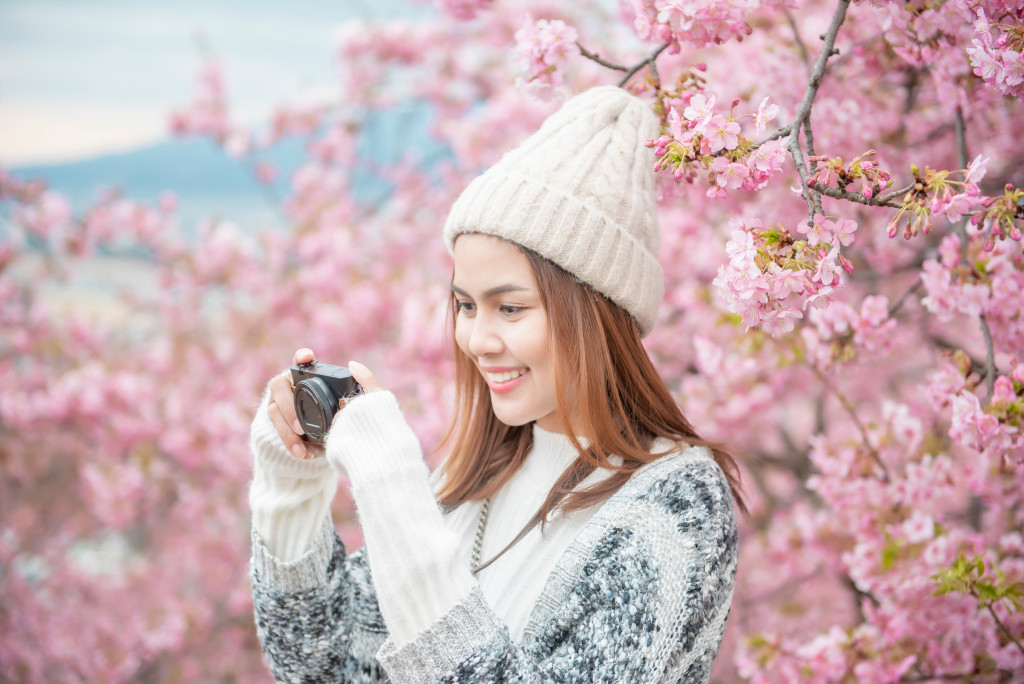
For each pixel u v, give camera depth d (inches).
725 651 180.7
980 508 112.3
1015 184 98.0
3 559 239.6
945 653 87.1
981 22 48.5
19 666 227.9
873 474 99.2
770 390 131.6
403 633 41.7
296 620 52.8
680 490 47.1
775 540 162.6
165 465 239.9
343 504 205.5
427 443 146.7
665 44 62.4
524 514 55.6
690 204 136.9
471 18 128.6
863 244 122.6
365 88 244.7
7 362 241.0
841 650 92.0
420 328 156.4
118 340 254.5
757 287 46.7
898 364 155.3
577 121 53.6
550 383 51.7
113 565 270.1
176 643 230.1
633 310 53.1
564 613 45.5
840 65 97.7
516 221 49.8
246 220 252.1
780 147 51.3
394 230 232.7
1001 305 72.5
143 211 251.1
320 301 233.3
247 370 241.6
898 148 108.1
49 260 249.9
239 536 254.7
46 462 246.8
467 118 209.2
